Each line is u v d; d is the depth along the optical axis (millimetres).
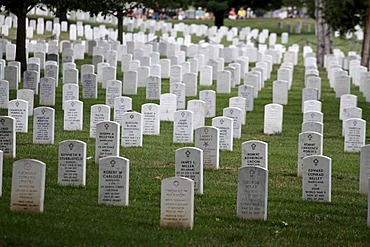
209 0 87375
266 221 19562
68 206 19891
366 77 44750
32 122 33188
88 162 25812
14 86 41250
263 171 19484
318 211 21047
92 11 52031
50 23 75438
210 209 20578
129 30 79750
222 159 27594
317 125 29266
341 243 18078
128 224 18469
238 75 48750
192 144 30062
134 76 42344
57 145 28500
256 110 39938
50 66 43469
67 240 16703
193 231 18203
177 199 18375
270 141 32062
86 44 60844
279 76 48906
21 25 46406
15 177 19047
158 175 24531
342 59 62344
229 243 17484
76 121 32062
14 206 19094
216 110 38969
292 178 25375
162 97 35250
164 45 60438
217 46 62406
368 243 18219
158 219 19172
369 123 37688
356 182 25375
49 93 37625
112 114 35875
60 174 22344
